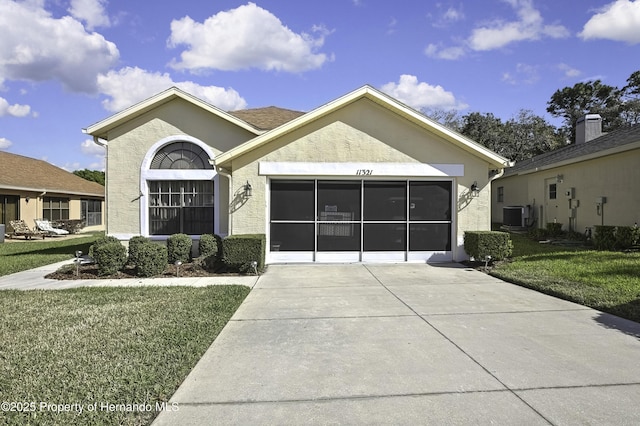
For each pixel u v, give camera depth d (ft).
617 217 40.37
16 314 17.65
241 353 13.23
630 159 38.55
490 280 26.13
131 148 36.78
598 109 116.37
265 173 32.60
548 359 12.53
